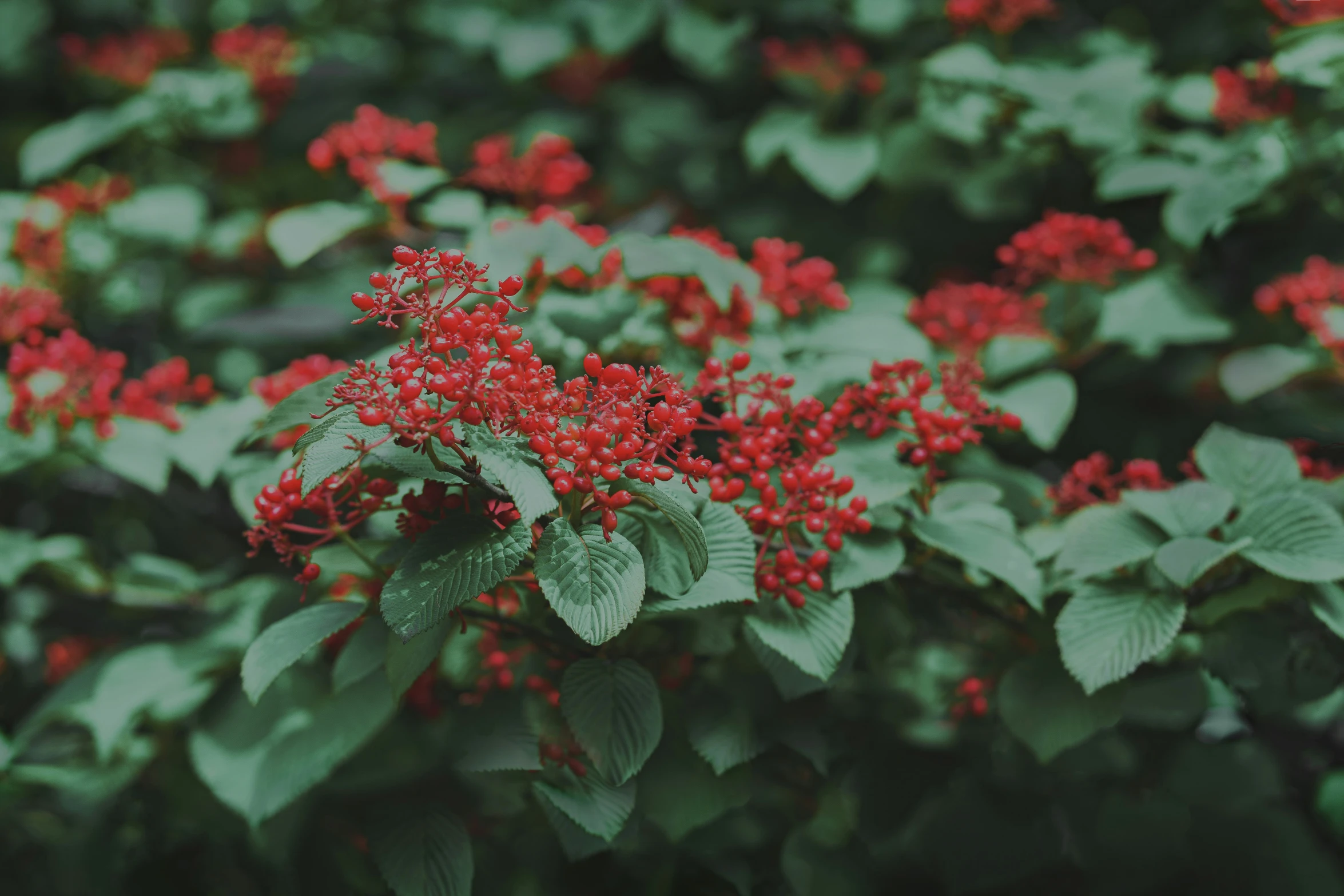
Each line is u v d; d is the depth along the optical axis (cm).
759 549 97
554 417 87
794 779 114
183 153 171
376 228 123
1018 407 116
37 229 136
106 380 117
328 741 102
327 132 179
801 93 162
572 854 97
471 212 121
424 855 99
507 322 107
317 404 94
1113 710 101
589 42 177
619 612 86
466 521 89
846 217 174
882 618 110
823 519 95
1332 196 128
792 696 98
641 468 87
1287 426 132
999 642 115
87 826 123
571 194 161
